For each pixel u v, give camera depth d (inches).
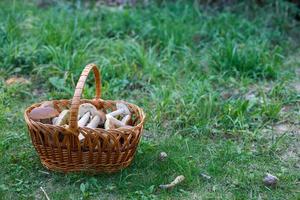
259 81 241.8
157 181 163.5
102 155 159.2
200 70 248.2
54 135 156.3
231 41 264.2
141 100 220.1
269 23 302.2
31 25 275.3
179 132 195.9
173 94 217.9
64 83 228.5
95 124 166.1
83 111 169.6
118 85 228.8
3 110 205.2
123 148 160.1
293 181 167.2
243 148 186.2
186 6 305.3
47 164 164.7
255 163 177.5
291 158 181.5
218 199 157.6
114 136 156.3
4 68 242.1
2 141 183.3
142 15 300.7
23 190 158.9
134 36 279.1
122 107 175.5
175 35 273.6
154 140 190.9
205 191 161.5
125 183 161.3
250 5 317.4
